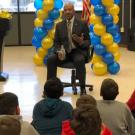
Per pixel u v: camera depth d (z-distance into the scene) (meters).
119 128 2.83
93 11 6.89
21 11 11.26
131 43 10.02
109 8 6.79
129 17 10.34
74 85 5.69
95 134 1.67
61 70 7.31
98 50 6.79
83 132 1.67
